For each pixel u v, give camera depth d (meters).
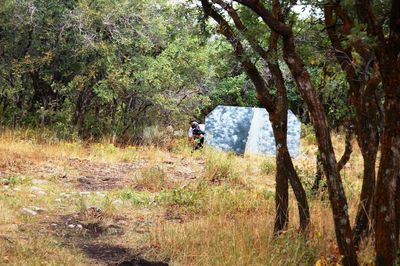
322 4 5.88
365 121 6.18
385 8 5.80
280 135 6.80
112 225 8.16
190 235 7.25
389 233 4.23
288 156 6.78
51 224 8.00
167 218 9.02
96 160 15.05
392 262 4.24
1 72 17.98
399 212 4.92
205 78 21.81
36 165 13.13
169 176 13.48
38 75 18.62
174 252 6.77
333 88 9.12
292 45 5.11
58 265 6.04
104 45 17.88
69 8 18.39
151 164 15.20
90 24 17.78
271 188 12.34
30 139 16.59
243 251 6.36
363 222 6.16
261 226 7.43
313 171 13.30
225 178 13.01
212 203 9.66
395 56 4.09
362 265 5.65
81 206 8.84
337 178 4.89
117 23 18.75
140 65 18.98
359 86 6.36
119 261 6.51
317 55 6.69
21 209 8.61
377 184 4.27
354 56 6.57
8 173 11.68
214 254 6.45
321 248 6.34
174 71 20.39
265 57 6.66
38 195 9.91
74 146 16.41
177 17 7.62
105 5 18.14
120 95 19.34
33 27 17.91
